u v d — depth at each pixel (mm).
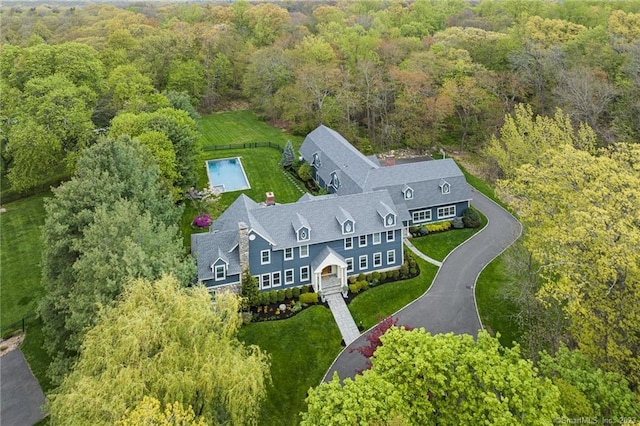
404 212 48656
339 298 39812
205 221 50031
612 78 60969
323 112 74938
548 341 31234
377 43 83125
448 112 68562
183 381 20656
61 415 20484
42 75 59125
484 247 47500
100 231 28859
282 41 93000
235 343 25953
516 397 17641
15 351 34281
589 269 24516
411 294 40625
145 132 50219
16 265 44344
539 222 30250
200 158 66688
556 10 86688
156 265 29062
